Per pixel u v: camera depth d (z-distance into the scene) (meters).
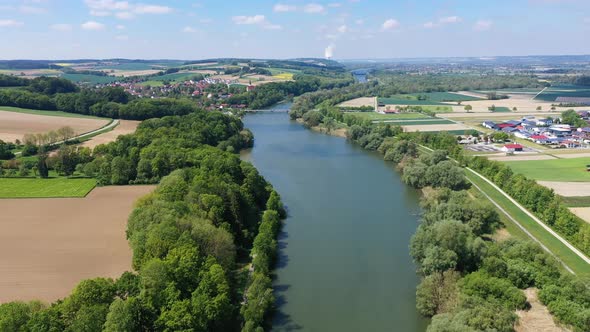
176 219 102.19
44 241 115.88
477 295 88.94
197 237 99.81
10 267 101.69
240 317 89.56
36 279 96.31
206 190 127.38
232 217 127.06
